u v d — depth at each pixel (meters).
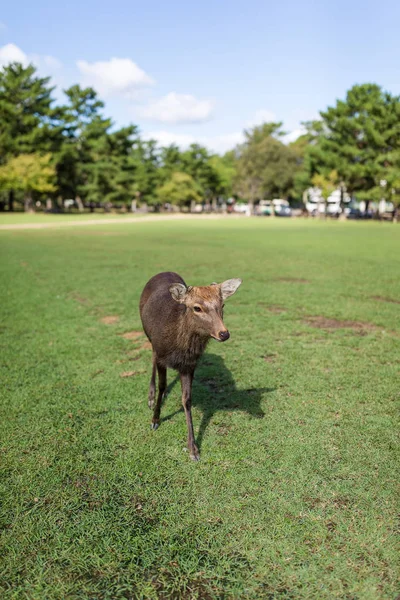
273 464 3.96
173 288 3.99
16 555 3.00
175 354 4.21
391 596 2.68
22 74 60.03
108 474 3.86
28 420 4.80
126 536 3.16
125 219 53.84
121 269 14.71
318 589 2.74
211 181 87.75
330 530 3.20
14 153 60.62
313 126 69.81
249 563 2.93
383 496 3.54
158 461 4.03
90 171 69.12
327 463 3.97
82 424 4.72
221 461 4.02
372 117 52.22
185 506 3.44
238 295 10.77
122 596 2.71
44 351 6.96
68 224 42.62
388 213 69.25
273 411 4.96
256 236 29.38
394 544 3.07
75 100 68.56
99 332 7.93
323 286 11.94
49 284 12.20
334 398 5.27
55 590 2.75
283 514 3.35
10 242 24.19
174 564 2.93
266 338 7.50
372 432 4.51
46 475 3.84
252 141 72.12
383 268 15.13
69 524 3.27
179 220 55.12
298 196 74.38
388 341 7.39
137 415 4.93
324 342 7.35
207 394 5.44
